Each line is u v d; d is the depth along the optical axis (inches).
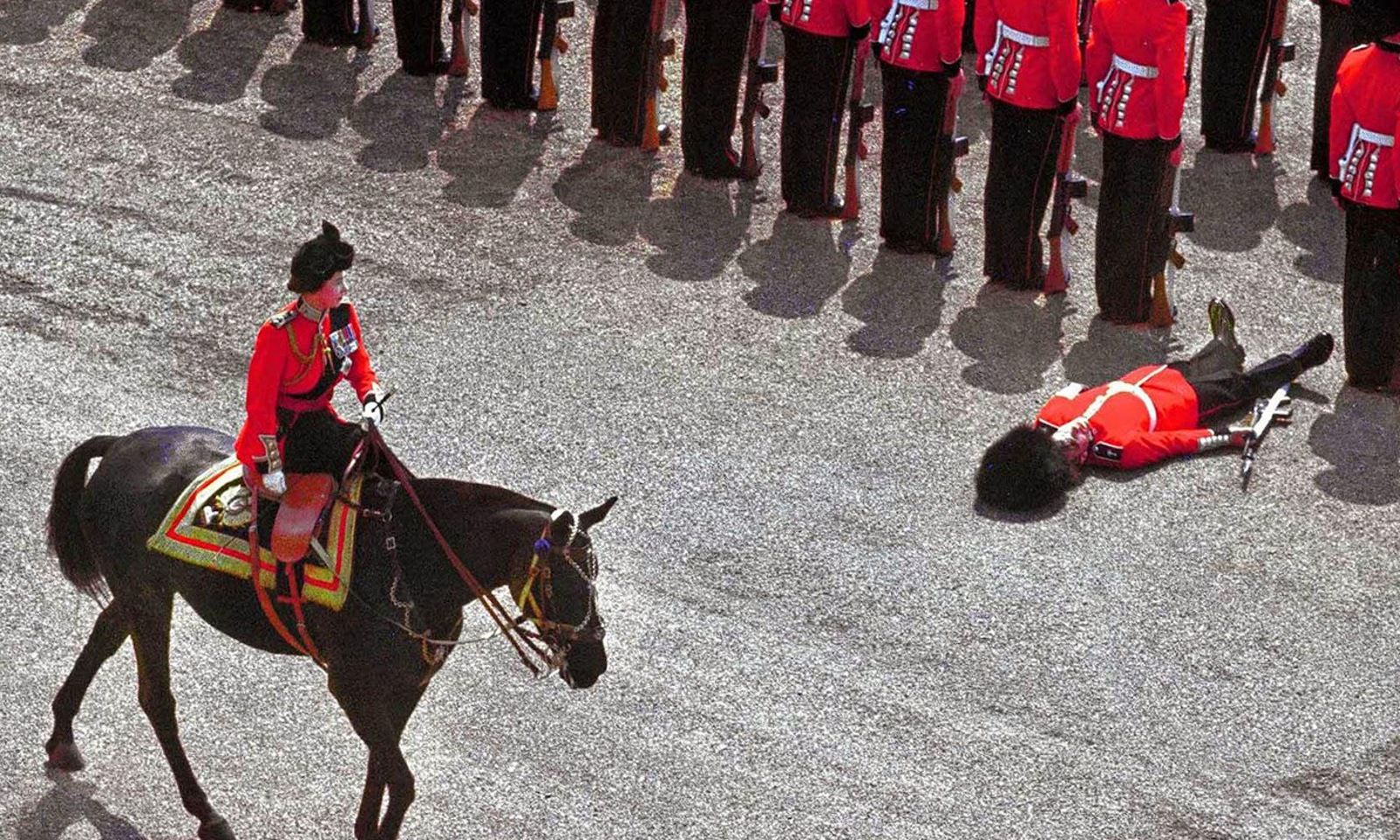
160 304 1617.9
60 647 1193.4
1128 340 1614.2
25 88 1980.8
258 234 1732.3
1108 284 1619.1
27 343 1547.7
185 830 1052.5
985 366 1568.7
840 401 1510.8
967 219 1827.0
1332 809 1089.4
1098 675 1198.9
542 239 1749.5
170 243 1711.4
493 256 1716.3
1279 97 1985.7
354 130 1930.4
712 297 1664.6
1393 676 1203.2
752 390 1523.1
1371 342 1508.4
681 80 2076.8
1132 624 1246.9
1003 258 1680.6
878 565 1304.1
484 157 1891.0
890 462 1429.6
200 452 1032.8
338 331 948.0
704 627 1234.6
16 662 1176.2
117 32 2117.4
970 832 1066.7
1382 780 1112.2
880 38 1662.2
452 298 1646.2
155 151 1868.8
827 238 1774.1
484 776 1100.5
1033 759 1125.1
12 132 1895.9
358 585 955.3
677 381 1533.0
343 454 968.3
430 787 1090.1
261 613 990.4
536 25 1932.8
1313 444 1465.3
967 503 1381.6
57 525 1057.5
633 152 1915.6
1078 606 1264.8
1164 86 1508.4
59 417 1444.4
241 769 1099.9
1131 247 1589.6
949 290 1692.9
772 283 1691.7
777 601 1263.5
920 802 1088.8
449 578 958.4
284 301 1630.2
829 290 1683.1
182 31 2124.8
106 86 1995.6
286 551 947.3
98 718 1136.2
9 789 1073.5
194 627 1223.5
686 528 1341.0
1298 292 1706.4
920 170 1691.7
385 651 962.7
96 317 1593.3
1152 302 1627.7
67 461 1055.6
